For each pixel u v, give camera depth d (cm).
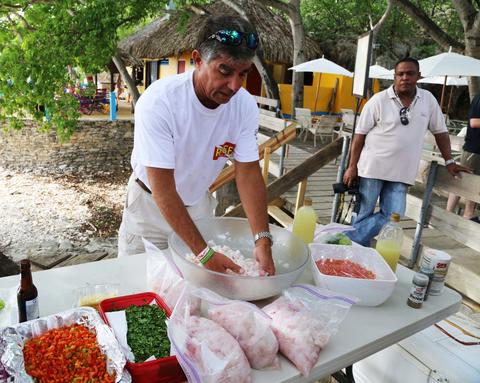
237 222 157
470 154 339
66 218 847
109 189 1058
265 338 99
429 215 276
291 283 124
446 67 526
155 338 101
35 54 730
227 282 117
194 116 141
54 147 1130
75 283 132
